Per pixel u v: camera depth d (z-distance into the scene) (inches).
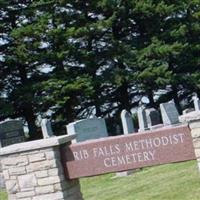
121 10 1994.3
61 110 1943.9
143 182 773.3
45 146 507.5
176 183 695.7
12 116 1931.6
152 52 1959.9
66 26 1945.1
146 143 482.3
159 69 1920.5
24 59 1809.8
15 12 1889.8
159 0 2080.5
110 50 1956.2
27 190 517.7
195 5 2113.7
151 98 2143.2
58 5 1915.6
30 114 1921.8
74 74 1884.8
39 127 1961.1
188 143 472.7
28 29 1790.1
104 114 2102.6
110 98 2081.7
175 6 2085.4
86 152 502.0
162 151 477.7
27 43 1808.6
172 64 2118.6
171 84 2015.3
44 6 1899.6
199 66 2122.3
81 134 1200.2
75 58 1914.4
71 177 507.8
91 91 1833.2
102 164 495.5
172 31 2025.1
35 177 514.3
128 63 1936.5
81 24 1952.5
